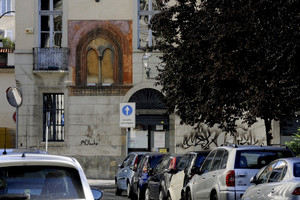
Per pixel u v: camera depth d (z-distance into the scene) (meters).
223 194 19.70
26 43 48.72
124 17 48.97
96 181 46.78
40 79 48.62
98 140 48.53
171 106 32.56
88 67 48.88
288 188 15.69
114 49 48.94
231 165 19.84
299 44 21.20
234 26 24.33
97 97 48.66
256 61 24.25
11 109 56.03
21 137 48.41
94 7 48.97
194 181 23.12
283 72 22.64
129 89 48.62
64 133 48.56
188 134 48.22
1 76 56.25
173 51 30.59
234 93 27.27
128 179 34.53
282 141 46.19
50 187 10.86
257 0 22.44
